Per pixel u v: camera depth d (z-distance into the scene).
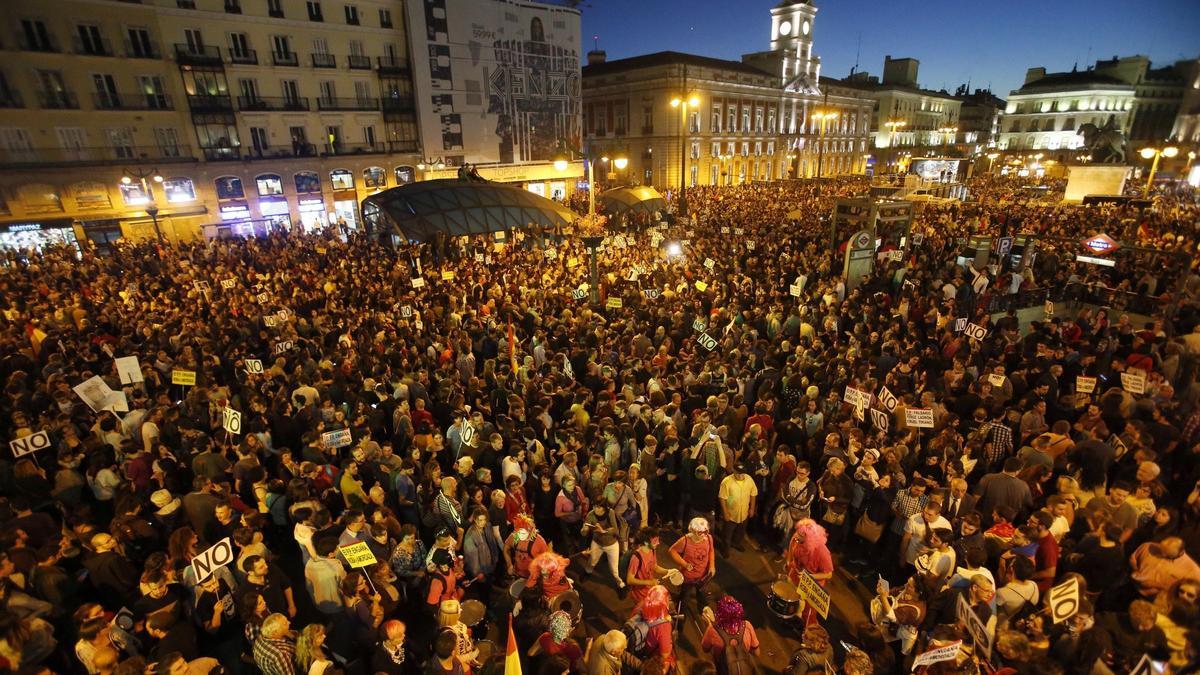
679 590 6.51
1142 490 5.65
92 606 4.55
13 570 5.49
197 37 35.12
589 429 8.25
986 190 49.72
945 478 7.12
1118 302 15.55
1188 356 7.62
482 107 45.97
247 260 23.41
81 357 11.60
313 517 5.95
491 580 6.89
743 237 25.14
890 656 5.34
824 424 8.69
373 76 41.69
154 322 13.51
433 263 21.75
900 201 20.19
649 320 13.70
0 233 29.86
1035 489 6.74
